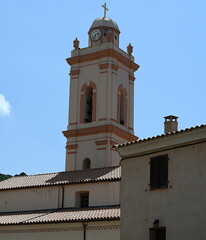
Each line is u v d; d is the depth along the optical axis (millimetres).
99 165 55531
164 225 31266
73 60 60344
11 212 52812
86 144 57219
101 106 57250
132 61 61406
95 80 58562
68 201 49688
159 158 32500
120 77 59594
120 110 59406
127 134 58438
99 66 58500
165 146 32219
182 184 30859
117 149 35219
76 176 51469
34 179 54219
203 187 29750
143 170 33375
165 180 31891
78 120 58594
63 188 50375
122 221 33812
